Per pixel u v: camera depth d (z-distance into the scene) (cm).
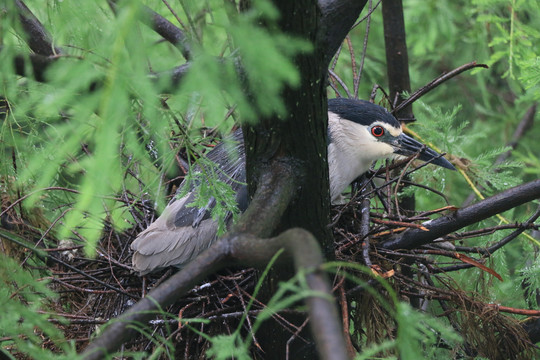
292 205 432
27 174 317
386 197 646
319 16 379
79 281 586
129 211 641
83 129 327
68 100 288
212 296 557
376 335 536
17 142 492
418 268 606
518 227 589
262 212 386
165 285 336
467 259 571
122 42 279
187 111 430
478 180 742
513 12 769
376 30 1047
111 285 593
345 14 425
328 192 452
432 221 560
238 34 301
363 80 1015
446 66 1086
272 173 418
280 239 313
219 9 325
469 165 734
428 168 713
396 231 578
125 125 342
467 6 999
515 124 1051
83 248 589
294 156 420
